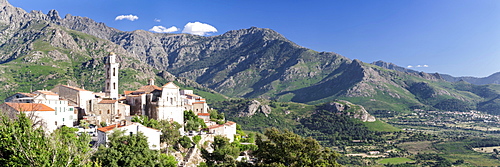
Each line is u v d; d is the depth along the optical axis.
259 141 104.69
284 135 98.62
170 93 160.12
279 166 86.94
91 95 164.75
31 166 59.03
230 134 170.62
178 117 161.62
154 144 124.88
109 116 158.62
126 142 106.00
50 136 66.75
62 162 62.53
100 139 117.44
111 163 90.44
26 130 63.66
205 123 187.50
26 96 150.38
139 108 161.00
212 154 127.38
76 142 70.75
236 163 113.69
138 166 96.25
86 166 66.62
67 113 140.75
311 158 94.31
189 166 127.06
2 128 62.91
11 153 61.97
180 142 135.88
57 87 163.75
